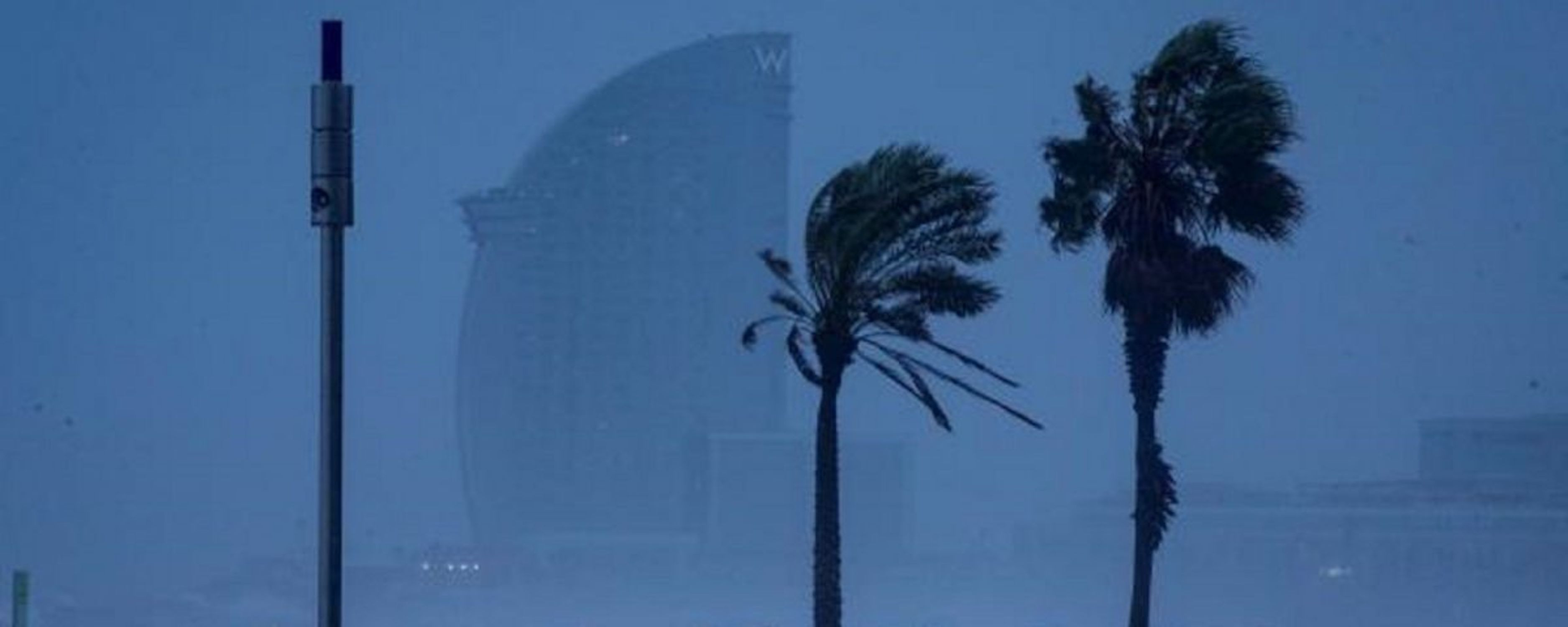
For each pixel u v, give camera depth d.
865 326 62.28
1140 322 62.84
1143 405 63.06
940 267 61.12
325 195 31.95
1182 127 61.56
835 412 62.69
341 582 32.25
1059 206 63.19
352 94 32.22
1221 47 61.72
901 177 60.66
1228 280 62.09
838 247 60.38
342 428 32.19
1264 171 61.12
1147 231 61.59
